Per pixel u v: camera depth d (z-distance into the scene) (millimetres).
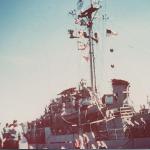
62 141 22188
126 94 24969
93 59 26797
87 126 22828
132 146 18484
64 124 24219
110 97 25188
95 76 26547
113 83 25547
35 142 24109
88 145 18828
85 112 22969
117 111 22125
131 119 21062
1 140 19562
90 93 23922
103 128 21938
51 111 26281
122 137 19906
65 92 25562
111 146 19016
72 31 27266
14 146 19516
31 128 25031
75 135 21203
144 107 21328
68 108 24734
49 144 21000
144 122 18859
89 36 27203
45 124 26328
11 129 19719
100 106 23125
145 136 18453
